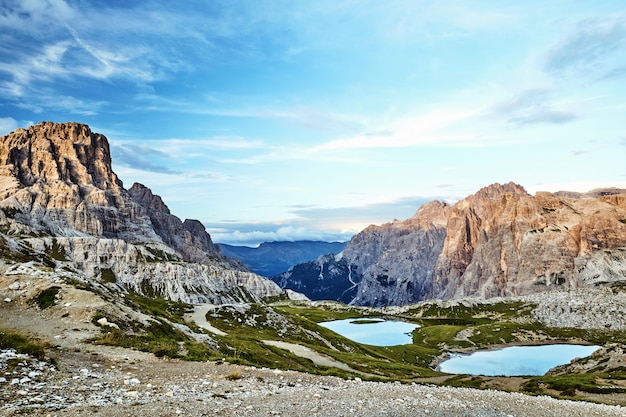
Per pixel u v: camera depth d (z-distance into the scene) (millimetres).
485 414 30141
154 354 41594
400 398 32219
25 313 50656
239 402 24922
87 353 36750
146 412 20062
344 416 23953
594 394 66625
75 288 59969
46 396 21312
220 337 89625
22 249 90750
